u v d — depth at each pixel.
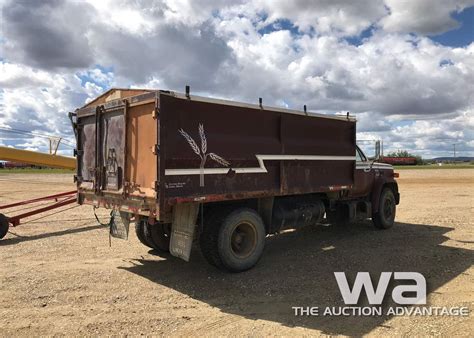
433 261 7.38
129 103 6.37
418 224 11.09
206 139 6.35
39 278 6.51
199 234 6.63
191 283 6.32
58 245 8.79
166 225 7.62
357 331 4.65
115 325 4.81
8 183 27.94
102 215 12.99
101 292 5.91
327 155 8.49
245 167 6.90
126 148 6.45
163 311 5.24
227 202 6.99
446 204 15.25
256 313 5.18
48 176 38.03
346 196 9.44
